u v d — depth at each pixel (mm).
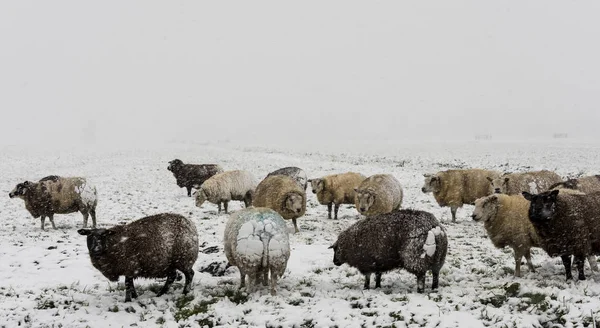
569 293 7523
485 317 7117
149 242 8359
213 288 9227
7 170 35281
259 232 8406
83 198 15086
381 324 7133
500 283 8672
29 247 12375
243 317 7727
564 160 36250
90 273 10336
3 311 8070
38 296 8797
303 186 19281
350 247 8766
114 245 8312
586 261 10078
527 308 7250
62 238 13500
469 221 15633
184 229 8742
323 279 9680
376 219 8633
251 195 18203
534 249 11398
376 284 8945
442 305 7605
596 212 8391
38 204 14648
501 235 9336
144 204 20094
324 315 7531
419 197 20641
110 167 36719
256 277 9211
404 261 8188
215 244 12539
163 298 8711
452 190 15445
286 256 8531
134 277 8523
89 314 8023
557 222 8391
